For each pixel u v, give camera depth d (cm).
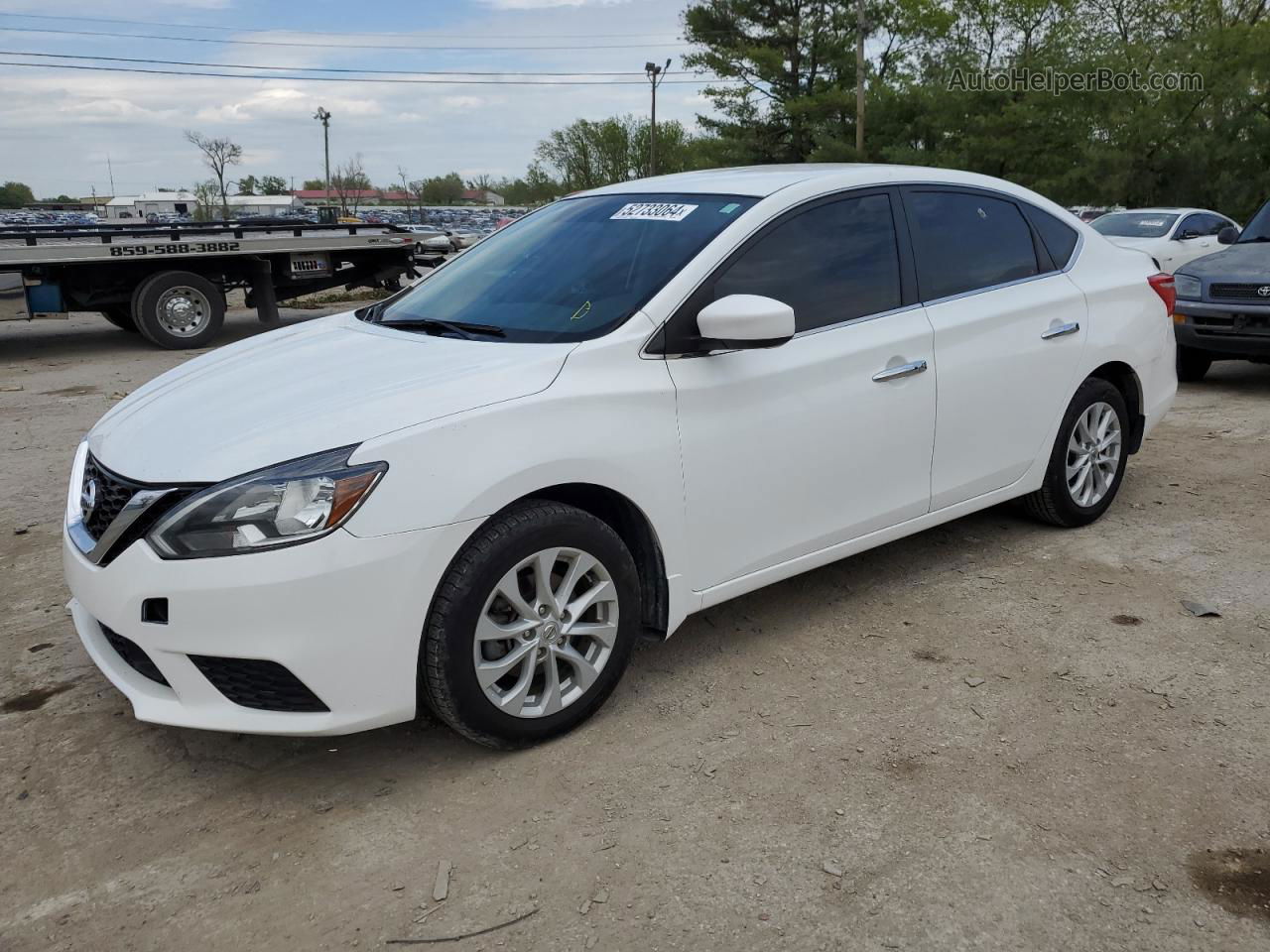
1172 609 391
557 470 287
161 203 5812
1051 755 294
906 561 446
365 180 7938
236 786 289
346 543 257
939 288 397
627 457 302
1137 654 355
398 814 274
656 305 318
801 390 345
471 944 227
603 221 379
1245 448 628
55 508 551
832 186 372
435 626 273
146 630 263
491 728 289
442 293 385
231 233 1266
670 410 313
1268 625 375
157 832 269
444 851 258
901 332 376
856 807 271
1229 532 476
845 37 4097
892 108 3750
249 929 233
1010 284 427
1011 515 506
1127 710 317
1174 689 329
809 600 407
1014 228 438
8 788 289
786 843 258
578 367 301
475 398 283
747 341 301
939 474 399
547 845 260
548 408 289
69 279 1188
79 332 1447
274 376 319
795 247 354
